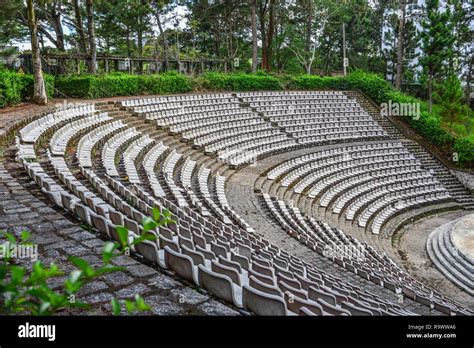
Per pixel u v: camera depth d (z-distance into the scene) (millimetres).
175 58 41531
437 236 21688
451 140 34656
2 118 16359
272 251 11641
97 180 11367
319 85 40438
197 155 22203
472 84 55406
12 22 24656
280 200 20031
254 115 30484
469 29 51562
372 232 22047
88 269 2102
